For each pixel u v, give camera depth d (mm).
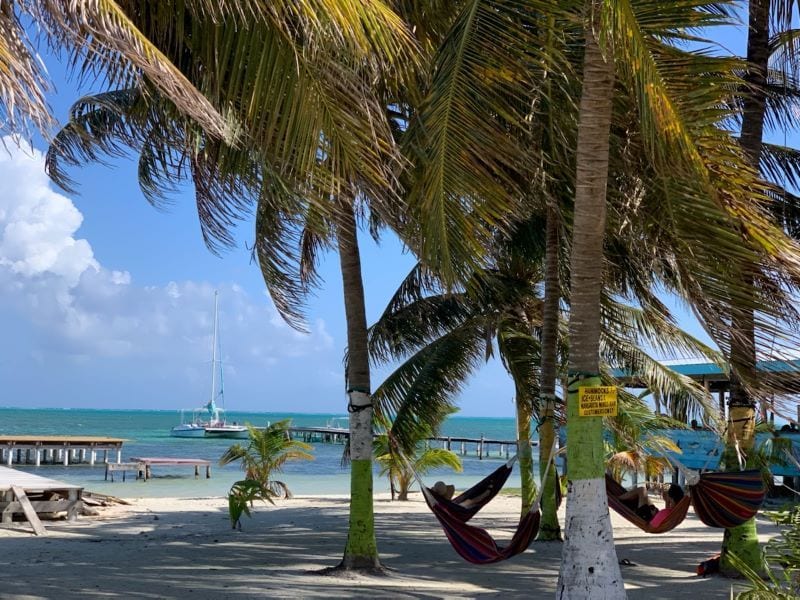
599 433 6215
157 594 8547
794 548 5152
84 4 4176
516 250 13109
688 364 22047
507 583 9820
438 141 5945
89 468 42125
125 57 4668
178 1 5555
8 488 16219
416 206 6418
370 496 10266
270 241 10297
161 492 30578
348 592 8836
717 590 9273
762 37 9898
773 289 6586
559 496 12367
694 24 5812
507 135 6273
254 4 5043
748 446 9828
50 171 9328
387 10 5148
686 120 5918
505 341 14578
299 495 29422
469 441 61094
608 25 5359
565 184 7535
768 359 6430
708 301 6422
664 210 6664
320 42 5031
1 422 113688
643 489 10477
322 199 5551
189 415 187000
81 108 9164
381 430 23609
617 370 17562
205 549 12930
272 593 8688
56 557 11875
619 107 6863
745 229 6152
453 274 5941
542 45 6223
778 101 11359
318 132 5223
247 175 7684
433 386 12984
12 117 3613
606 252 10430
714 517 8312
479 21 5988
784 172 12062
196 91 4551
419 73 6379
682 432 23234
